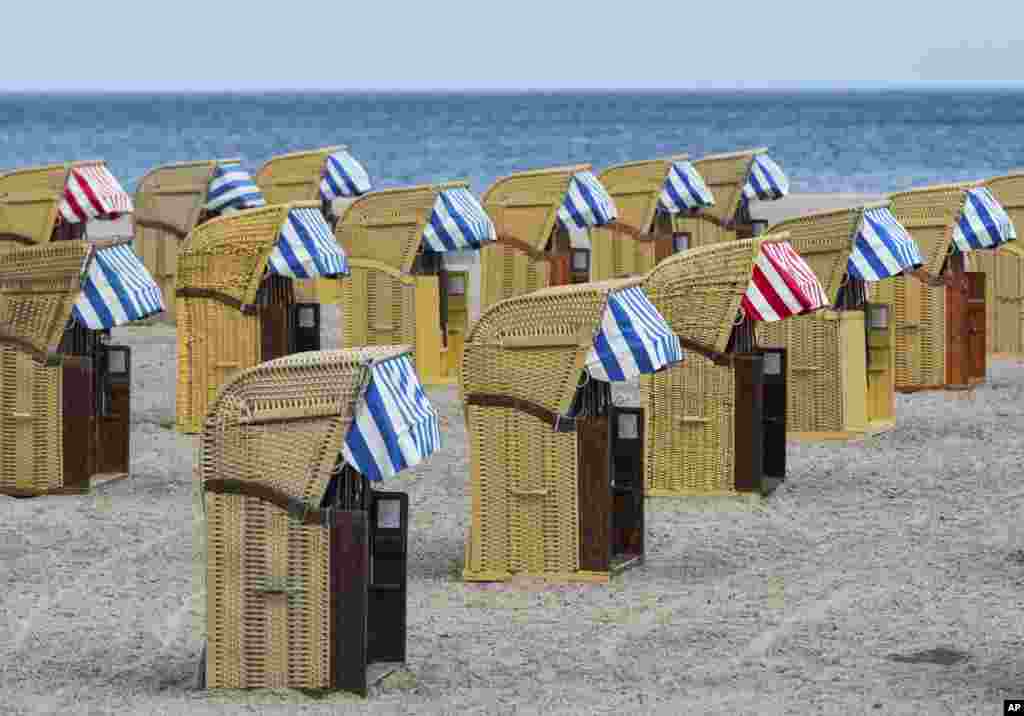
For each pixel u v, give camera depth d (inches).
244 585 954.7
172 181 2374.5
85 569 1219.2
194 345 1662.2
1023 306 2208.4
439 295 1962.4
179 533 1321.4
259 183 2625.5
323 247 1640.0
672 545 1306.6
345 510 949.2
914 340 1956.2
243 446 949.2
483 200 2170.3
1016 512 1403.8
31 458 1430.9
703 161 2650.1
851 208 1688.0
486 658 1022.4
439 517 1387.8
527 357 1192.2
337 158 2623.0
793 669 993.5
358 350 994.7
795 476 1542.8
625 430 1251.2
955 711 907.4
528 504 1202.0
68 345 1459.2
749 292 1445.6
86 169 2251.5
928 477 1537.9
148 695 952.9
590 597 1160.2
